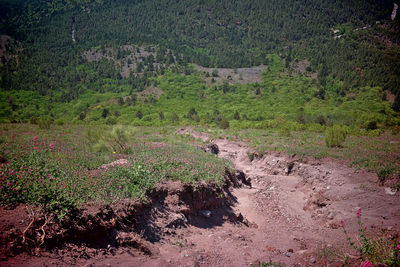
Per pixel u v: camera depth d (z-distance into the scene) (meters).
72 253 4.88
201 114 100.44
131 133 12.64
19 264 4.21
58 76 178.50
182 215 7.56
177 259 5.78
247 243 7.50
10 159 8.23
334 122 50.56
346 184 11.72
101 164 9.66
